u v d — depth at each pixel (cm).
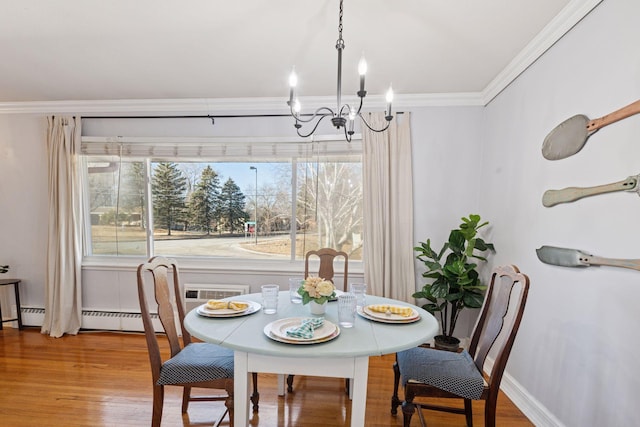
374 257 278
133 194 317
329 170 297
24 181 312
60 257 296
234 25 176
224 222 319
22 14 166
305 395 208
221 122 301
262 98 288
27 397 201
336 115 147
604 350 134
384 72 231
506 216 226
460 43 191
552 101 175
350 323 148
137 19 171
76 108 303
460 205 280
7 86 264
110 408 191
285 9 161
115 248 321
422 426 172
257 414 188
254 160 311
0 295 318
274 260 310
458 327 287
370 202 279
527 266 197
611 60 135
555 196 166
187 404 186
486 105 267
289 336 128
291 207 309
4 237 316
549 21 167
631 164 124
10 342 283
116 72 237
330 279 241
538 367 180
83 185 316
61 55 212
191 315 159
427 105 278
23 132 309
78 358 254
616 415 127
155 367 149
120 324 309
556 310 167
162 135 305
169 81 253
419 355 165
